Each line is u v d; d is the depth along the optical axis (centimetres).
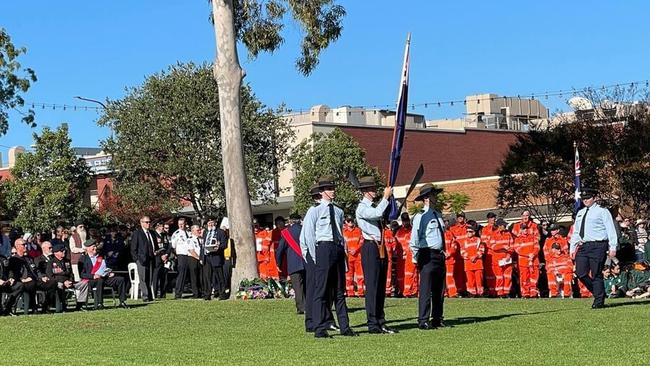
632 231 2473
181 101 4416
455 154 6203
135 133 4462
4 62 3822
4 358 1270
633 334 1361
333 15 2839
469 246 2536
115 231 3081
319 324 1433
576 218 1852
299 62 2856
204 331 1588
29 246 2559
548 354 1163
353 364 1117
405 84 1562
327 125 5341
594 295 1816
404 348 1262
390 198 1496
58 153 4775
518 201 4066
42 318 1930
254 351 1273
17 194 4700
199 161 4394
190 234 2745
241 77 2564
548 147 3972
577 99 4512
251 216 2570
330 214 1451
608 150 3819
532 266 2512
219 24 2544
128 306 2306
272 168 4647
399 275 2580
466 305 2005
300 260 1866
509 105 7356
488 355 1166
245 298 2456
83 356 1266
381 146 5669
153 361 1192
